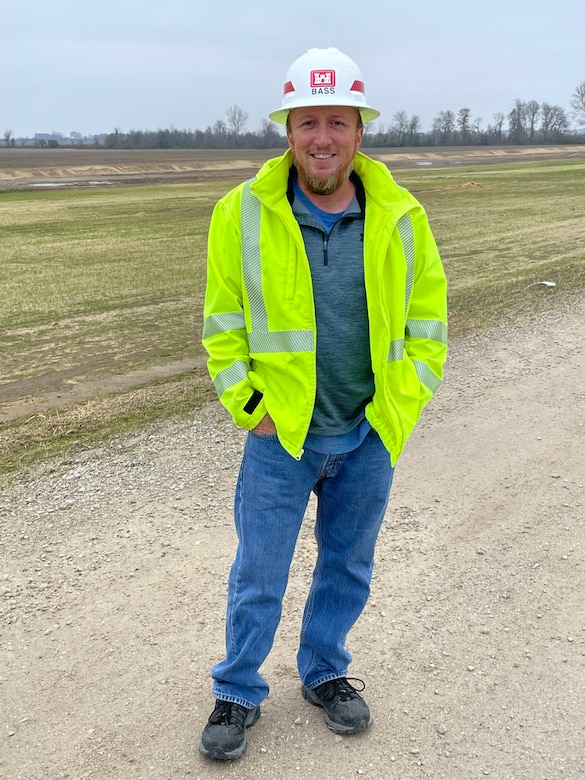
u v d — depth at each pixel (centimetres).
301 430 246
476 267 1396
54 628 338
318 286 240
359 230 242
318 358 244
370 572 284
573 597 362
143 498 459
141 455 527
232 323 252
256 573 259
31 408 680
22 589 366
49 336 978
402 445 257
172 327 1017
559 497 461
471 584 372
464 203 2780
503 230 1961
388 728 282
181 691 301
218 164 7406
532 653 323
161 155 9206
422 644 329
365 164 243
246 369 251
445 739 277
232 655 271
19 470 507
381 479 263
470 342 815
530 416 591
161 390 706
